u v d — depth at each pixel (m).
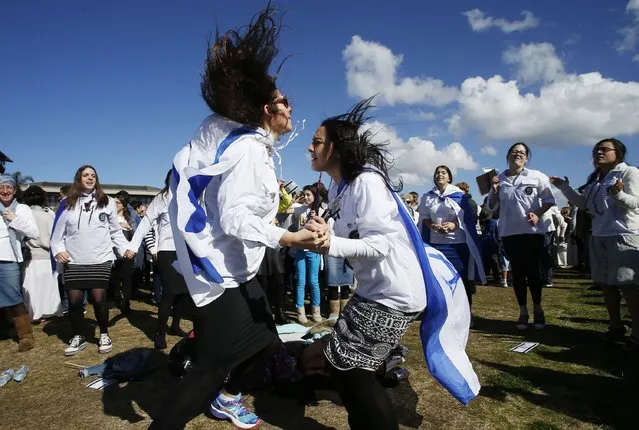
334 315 5.49
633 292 3.85
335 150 2.21
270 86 2.19
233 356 2.09
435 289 2.14
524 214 4.75
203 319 2.07
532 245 4.78
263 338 2.20
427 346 2.28
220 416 2.67
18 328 4.40
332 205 2.28
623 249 3.81
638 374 3.39
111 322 5.61
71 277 4.20
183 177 1.98
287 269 6.19
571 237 11.31
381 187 2.05
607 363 3.66
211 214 2.09
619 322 4.26
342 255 1.90
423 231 5.19
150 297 7.66
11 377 3.62
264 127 2.26
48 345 4.61
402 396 3.09
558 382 3.27
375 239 1.95
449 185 5.02
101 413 2.94
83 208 4.17
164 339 4.32
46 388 3.41
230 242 2.09
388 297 2.04
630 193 3.75
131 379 3.50
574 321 5.20
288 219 5.64
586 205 4.23
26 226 4.45
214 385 2.08
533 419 2.73
